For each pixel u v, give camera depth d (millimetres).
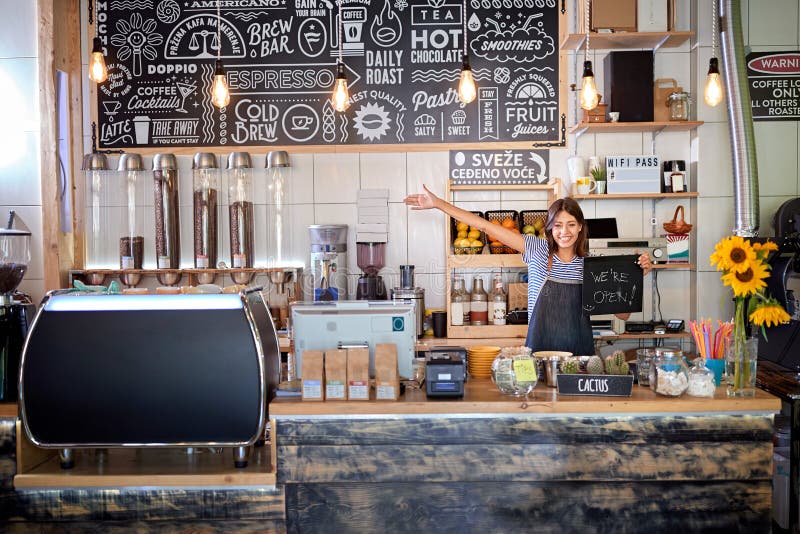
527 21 4711
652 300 4695
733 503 2447
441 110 4746
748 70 4570
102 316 2480
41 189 4426
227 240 4727
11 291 2854
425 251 4746
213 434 2488
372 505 2477
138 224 4707
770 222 4590
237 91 4746
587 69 3729
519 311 4391
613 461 2447
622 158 4461
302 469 2477
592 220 4527
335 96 3895
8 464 2510
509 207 4730
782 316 2502
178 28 4738
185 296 2490
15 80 4414
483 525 2471
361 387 2488
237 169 4562
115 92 4746
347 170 4758
